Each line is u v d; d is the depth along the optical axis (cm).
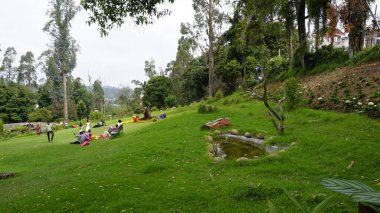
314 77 2094
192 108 2894
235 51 2923
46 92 6062
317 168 764
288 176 745
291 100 1543
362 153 788
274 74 2642
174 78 5806
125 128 2319
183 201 632
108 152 1322
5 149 1922
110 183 793
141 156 1109
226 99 2400
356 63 1859
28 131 3822
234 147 1204
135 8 700
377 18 1894
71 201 694
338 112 1284
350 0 1852
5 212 693
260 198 614
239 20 2556
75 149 1661
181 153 1097
